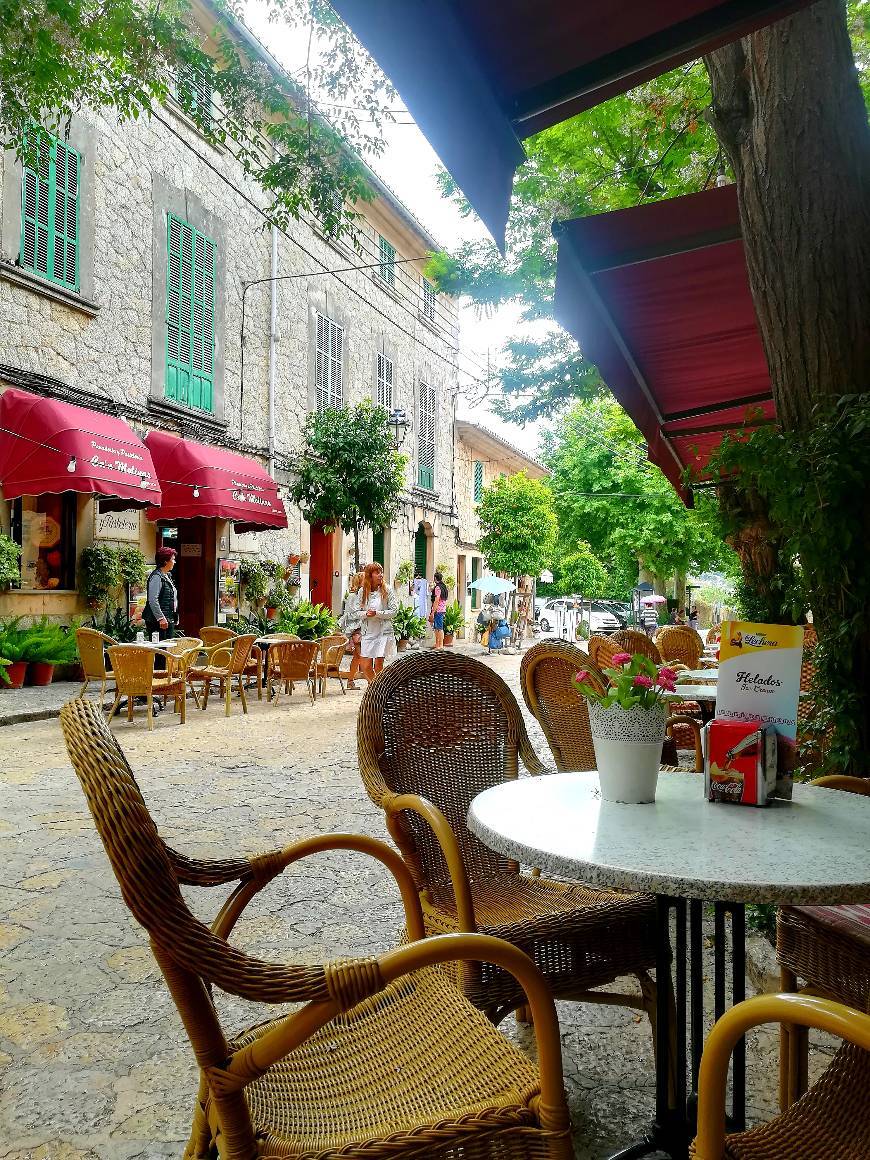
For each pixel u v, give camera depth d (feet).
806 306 10.43
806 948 6.52
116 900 11.76
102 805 3.72
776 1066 7.73
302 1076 4.97
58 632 34.60
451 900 7.52
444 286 32.94
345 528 51.19
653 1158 6.38
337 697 37.60
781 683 6.14
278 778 19.98
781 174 10.44
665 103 26.07
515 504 82.12
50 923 10.94
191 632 45.21
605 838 5.14
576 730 9.61
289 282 53.42
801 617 10.61
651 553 86.17
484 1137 4.18
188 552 45.34
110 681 36.09
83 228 36.50
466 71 7.59
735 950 5.89
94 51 18.57
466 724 8.48
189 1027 4.03
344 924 10.97
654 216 14.10
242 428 48.83
